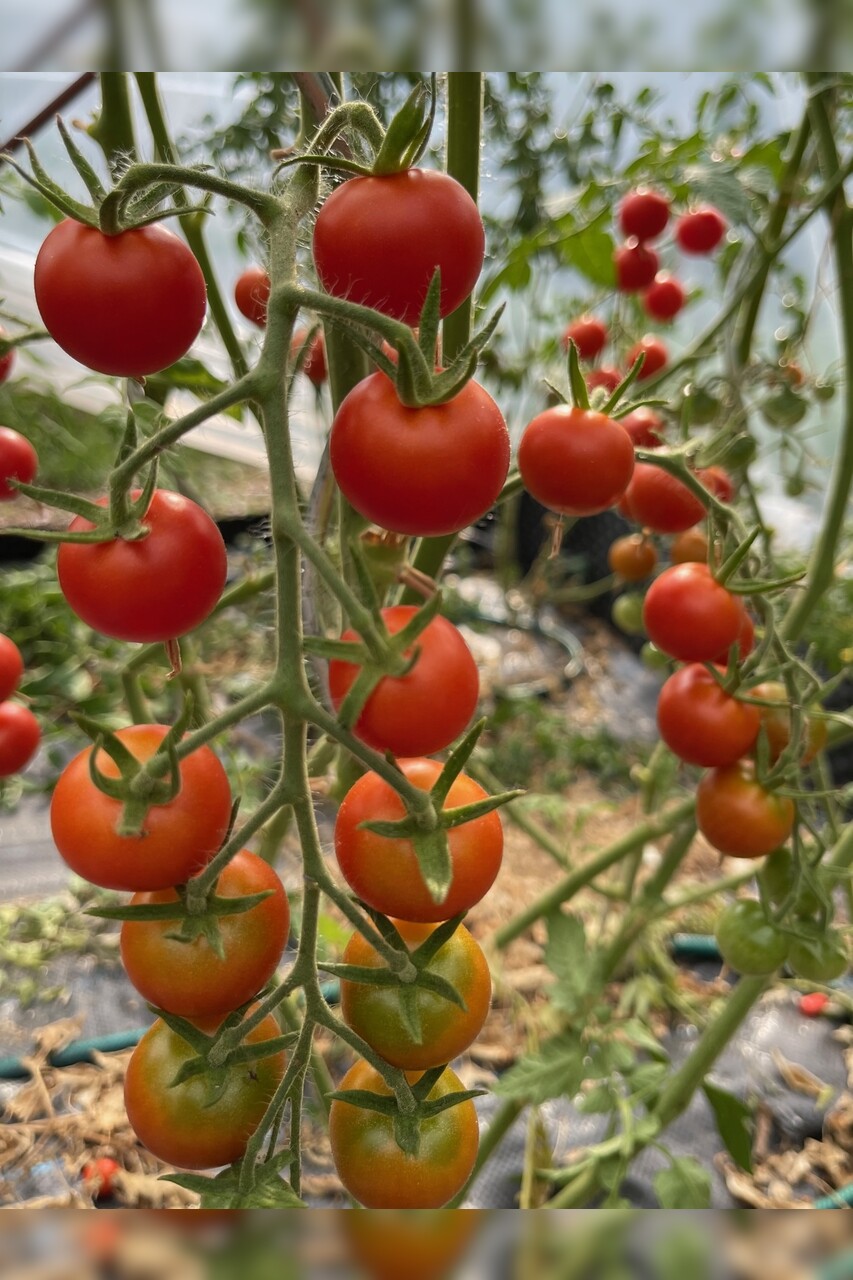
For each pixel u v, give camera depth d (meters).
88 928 0.62
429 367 0.16
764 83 0.57
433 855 0.17
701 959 0.64
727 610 0.28
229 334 0.35
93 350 0.17
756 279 0.40
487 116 0.73
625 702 1.03
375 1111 0.20
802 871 0.32
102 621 0.17
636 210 0.44
